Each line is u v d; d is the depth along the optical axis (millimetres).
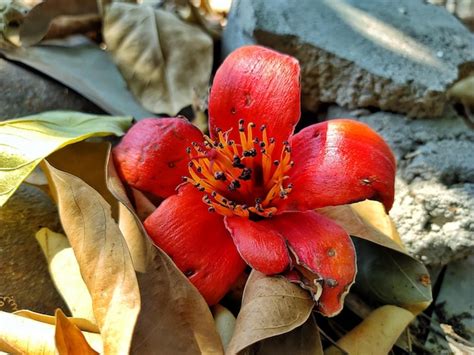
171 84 297
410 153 294
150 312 197
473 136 300
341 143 208
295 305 195
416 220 271
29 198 260
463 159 286
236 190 226
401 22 329
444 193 273
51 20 311
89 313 219
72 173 246
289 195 214
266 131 224
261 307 192
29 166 218
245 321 190
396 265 243
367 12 332
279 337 204
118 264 198
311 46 306
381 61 303
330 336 246
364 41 312
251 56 227
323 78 314
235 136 232
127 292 194
